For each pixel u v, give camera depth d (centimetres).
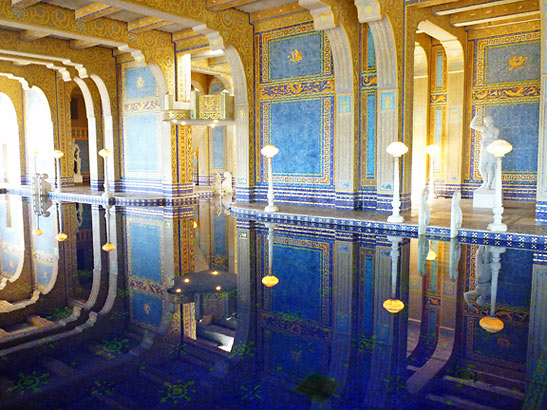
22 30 912
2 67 1171
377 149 697
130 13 808
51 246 559
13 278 417
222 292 360
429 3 634
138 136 1067
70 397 202
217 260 469
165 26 894
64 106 1305
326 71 755
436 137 957
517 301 319
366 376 215
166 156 977
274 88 822
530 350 240
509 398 193
